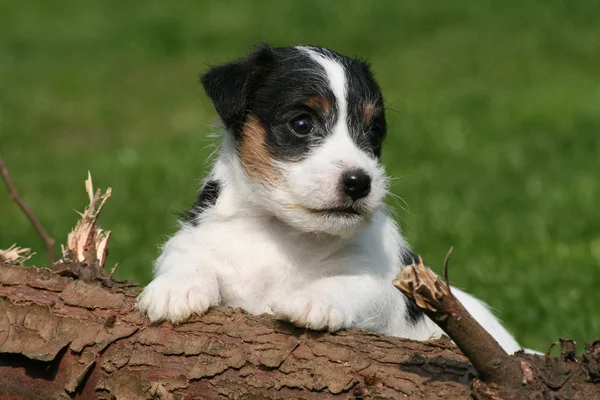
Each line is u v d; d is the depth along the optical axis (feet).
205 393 17.44
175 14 112.47
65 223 47.57
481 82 84.23
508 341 26.78
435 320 15.57
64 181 57.98
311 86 23.13
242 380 17.33
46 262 38.04
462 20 106.83
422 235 41.96
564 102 72.84
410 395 16.40
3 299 18.95
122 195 51.96
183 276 20.70
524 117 67.87
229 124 23.95
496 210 46.34
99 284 19.75
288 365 17.34
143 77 93.56
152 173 56.65
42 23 113.50
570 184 51.11
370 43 100.83
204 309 18.79
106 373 18.02
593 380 15.28
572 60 91.61
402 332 24.47
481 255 39.32
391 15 108.17
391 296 23.85
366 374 16.92
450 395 16.17
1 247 42.22
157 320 18.62
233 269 22.84
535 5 109.09
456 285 35.06
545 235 42.39
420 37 102.32
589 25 102.68
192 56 99.66
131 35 107.24
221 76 24.03
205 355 17.76
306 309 18.19
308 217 21.80
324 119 23.09
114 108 82.53
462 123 66.59
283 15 110.01
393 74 89.45
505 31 102.32
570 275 36.65
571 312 32.94
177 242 23.66
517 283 35.83
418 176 53.31
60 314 18.71
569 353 15.69
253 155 23.16
